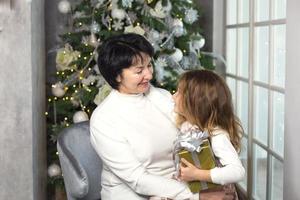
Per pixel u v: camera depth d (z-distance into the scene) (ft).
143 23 10.33
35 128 9.20
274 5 8.43
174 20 10.53
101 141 5.96
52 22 13.08
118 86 6.18
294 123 6.01
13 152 8.70
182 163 5.66
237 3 11.16
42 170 10.59
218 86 5.84
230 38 11.93
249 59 9.68
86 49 10.57
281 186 8.20
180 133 5.94
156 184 5.70
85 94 10.55
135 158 5.90
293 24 5.97
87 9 10.76
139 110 6.19
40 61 10.29
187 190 5.67
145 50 5.92
